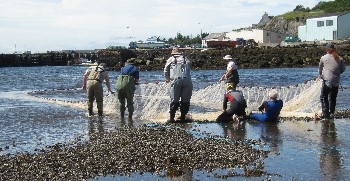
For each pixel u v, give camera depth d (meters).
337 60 13.78
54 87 34.44
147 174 7.99
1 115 16.78
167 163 8.59
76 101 21.73
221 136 11.15
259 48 78.38
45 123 14.68
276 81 37.41
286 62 71.00
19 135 12.43
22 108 19.06
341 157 8.81
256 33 116.81
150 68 68.56
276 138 10.84
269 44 99.75
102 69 16.30
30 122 14.95
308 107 16.09
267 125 12.89
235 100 13.77
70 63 101.81
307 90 17.20
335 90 13.98
